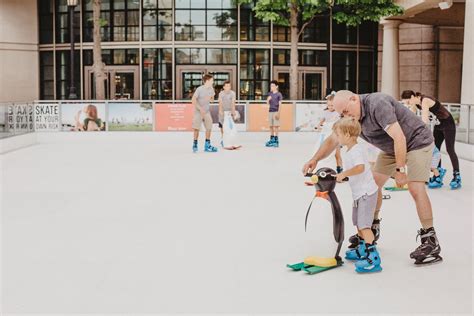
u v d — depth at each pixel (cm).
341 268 621
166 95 2925
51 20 3052
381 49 3098
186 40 2909
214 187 1148
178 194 1068
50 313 497
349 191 1118
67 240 737
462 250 692
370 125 630
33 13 3058
